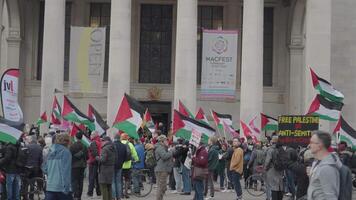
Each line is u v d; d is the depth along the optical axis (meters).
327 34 56.34
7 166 28.17
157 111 69.44
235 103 68.12
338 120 30.19
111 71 55.81
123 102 33.94
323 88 29.83
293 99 67.88
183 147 38.03
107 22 69.06
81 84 52.97
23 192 30.97
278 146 28.77
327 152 12.33
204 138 35.19
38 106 68.56
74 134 36.31
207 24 69.62
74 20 68.75
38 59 69.44
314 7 56.44
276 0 69.56
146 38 69.44
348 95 62.84
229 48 53.94
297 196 27.20
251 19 56.31
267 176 29.70
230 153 40.94
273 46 69.75
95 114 38.75
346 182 12.29
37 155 31.53
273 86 69.38
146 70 69.38
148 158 38.44
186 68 56.19
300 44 67.75
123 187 37.53
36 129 45.44
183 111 40.41
